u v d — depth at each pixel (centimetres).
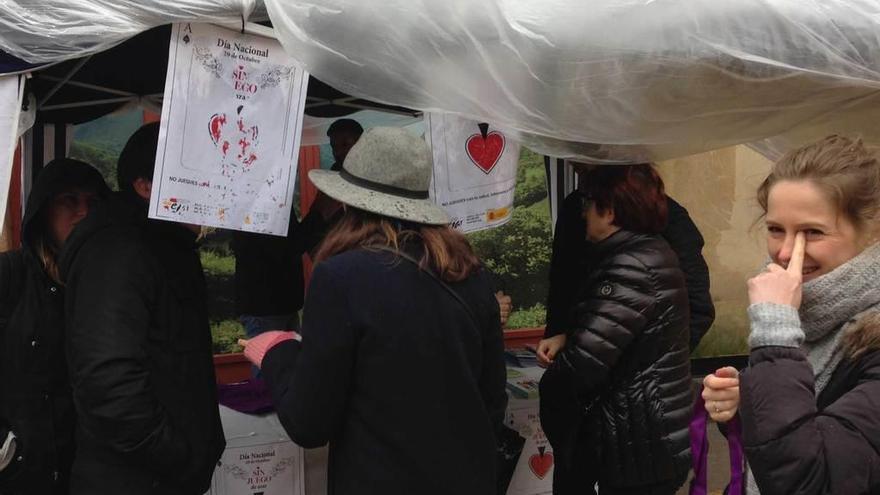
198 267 215
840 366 136
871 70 198
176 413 200
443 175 242
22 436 201
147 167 199
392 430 175
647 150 241
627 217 239
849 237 135
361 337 173
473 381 184
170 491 201
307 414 175
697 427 178
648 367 239
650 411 238
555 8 184
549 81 192
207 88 189
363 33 185
